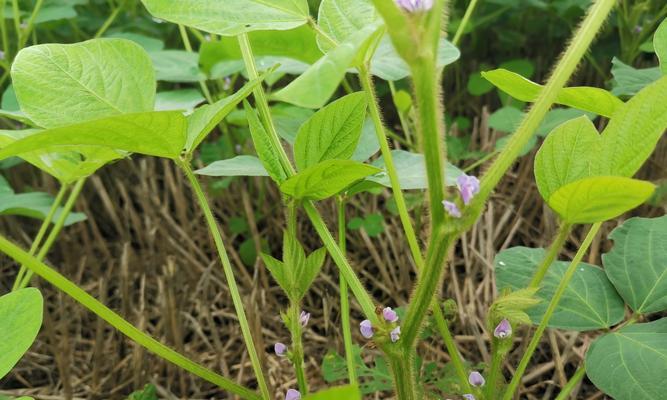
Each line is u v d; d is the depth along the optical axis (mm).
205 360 691
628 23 936
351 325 693
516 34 1106
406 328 445
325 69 392
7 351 461
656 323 496
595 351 487
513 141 418
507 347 469
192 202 912
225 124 858
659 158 841
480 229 758
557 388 638
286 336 712
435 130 406
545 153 457
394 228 817
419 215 720
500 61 1158
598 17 417
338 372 583
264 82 884
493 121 782
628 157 447
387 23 395
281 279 484
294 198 485
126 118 432
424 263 431
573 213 446
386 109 1069
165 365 673
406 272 742
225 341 720
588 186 427
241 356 694
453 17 1144
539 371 640
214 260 778
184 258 804
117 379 683
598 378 478
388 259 759
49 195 702
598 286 521
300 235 830
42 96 476
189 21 475
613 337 490
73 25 1094
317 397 380
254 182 896
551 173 459
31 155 542
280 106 793
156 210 874
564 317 511
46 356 698
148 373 664
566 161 456
